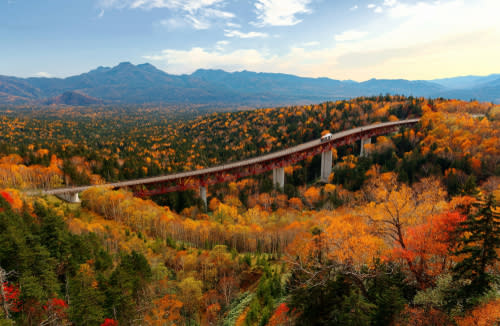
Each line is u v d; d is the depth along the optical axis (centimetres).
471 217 2545
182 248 7606
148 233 8494
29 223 5459
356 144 19025
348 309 2206
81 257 5159
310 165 17175
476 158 10275
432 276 2869
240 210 11625
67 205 9019
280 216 10131
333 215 7575
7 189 7731
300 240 5922
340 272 2714
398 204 3328
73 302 3506
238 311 4950
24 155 14262
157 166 17550
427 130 15075
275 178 14462
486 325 2223
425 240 2842
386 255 3156
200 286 5588
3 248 3725
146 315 4572
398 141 15362
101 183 11894
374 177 10662
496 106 18288
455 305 2458
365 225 3638
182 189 11919
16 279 3559
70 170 12094
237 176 12950
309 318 2488
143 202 10081
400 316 2259
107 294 3997
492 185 8388
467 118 15038
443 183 9694
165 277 5934
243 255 7312
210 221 9488
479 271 2427
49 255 4297
